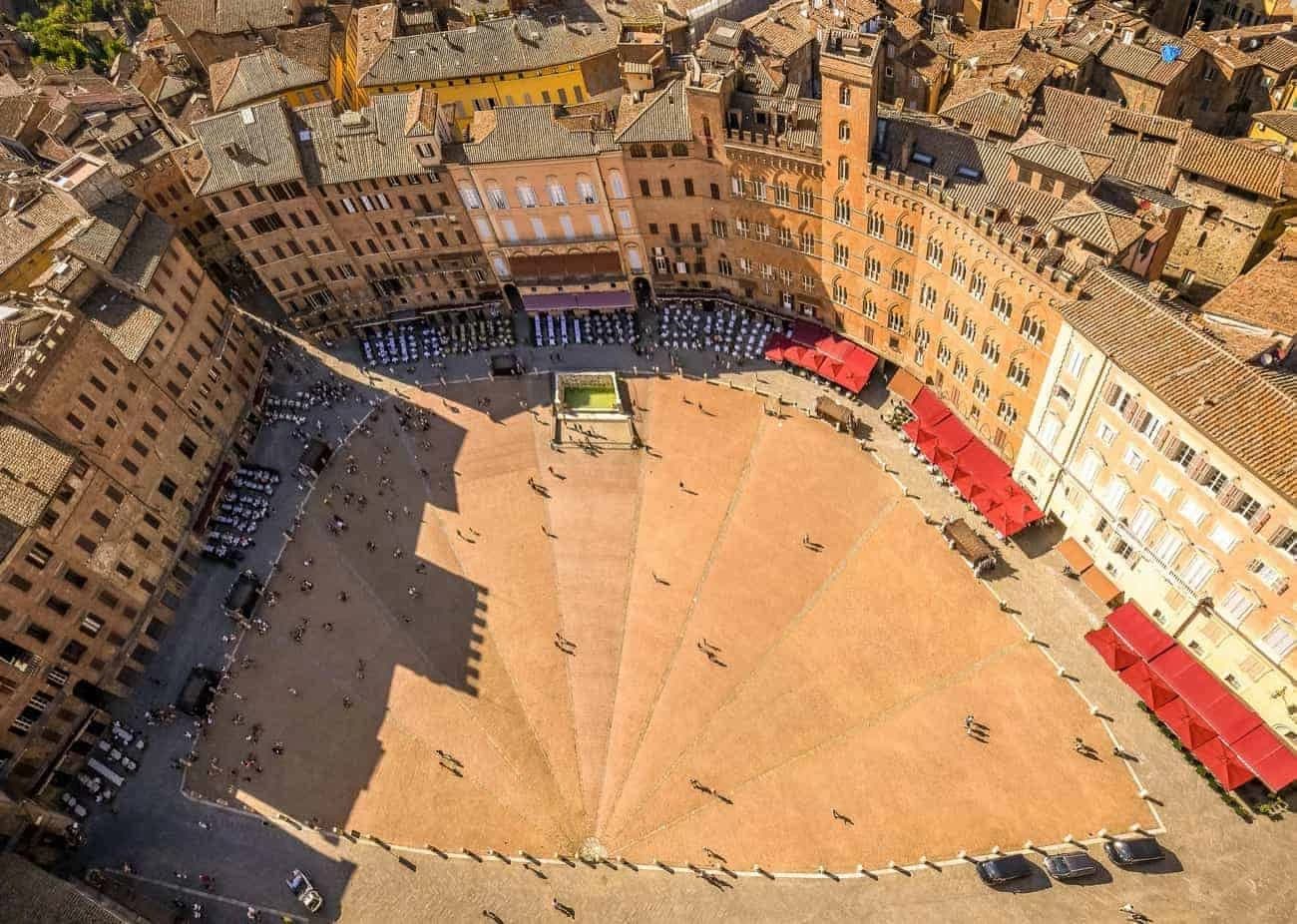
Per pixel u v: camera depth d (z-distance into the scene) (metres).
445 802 71.75
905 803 65.31
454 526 88.81
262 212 95.44
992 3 114.88
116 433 81.50
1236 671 62.16
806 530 82.25
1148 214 69.56
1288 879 57.50
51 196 93.25
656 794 69.69
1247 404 54.06
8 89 133.38
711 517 85.19
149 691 81.31
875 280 83.62
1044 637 71.19
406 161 91.75
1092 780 63.62
